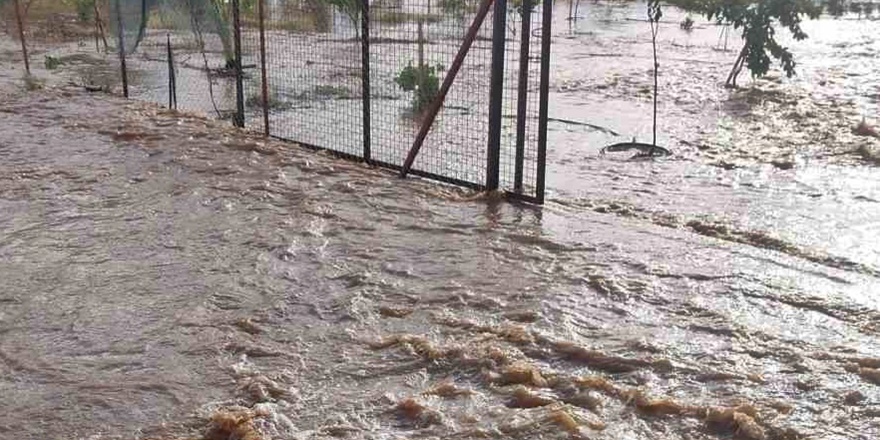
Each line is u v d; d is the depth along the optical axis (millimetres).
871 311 5453
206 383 4570
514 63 17766
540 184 7895
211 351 4914
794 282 5961
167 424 4180
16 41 22844
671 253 6566
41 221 7207
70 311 5445
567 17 35531
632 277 6020
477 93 14719
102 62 19125
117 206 7656
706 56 22500
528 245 6758
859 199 8883
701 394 4363
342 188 8352
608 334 5074
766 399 4297
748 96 15758
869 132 12289
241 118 11281
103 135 10516
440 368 4723
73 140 10242
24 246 6609
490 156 8195
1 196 7895
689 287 5840
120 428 4145
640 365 4684
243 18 16578
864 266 6781
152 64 18625
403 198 8062
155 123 11305
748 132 12547
